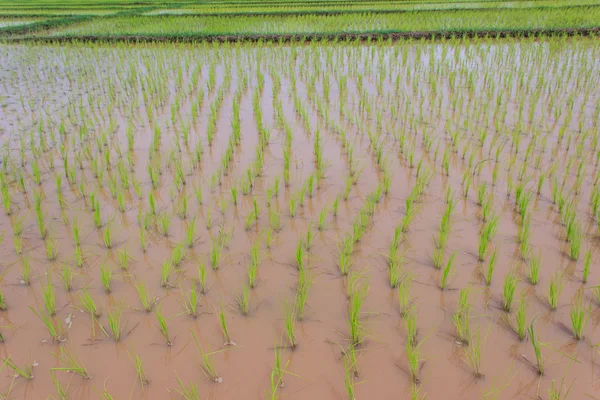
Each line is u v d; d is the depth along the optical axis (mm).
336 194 4270
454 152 4980
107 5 19844
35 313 2758
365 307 2898
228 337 2674
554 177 4324
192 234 3520
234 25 13102
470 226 3682
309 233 3438
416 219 3807
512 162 4664
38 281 3172
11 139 5625
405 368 2490
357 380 2432
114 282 3154
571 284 2994
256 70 8461
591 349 2537
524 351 2547
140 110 6652
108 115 6434
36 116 6438
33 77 8391
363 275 3178
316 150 4863
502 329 2688
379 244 3510
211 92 7387
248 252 3459
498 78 7406
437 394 2344
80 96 7281
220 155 5145
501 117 5816
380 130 5645
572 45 9203
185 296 3025
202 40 11289
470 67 8070
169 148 5332
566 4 14766
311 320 2826
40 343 2689
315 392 2383
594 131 5180
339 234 3664
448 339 2646
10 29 12828
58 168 4855
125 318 2854
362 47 10133
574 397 2281
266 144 5402
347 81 7707
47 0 23453
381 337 2682
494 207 3916
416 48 9719
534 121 5648
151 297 3014
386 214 3908
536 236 3502
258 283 3145
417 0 18125
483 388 2361
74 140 5559
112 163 4953
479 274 3135
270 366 2535
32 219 3918
